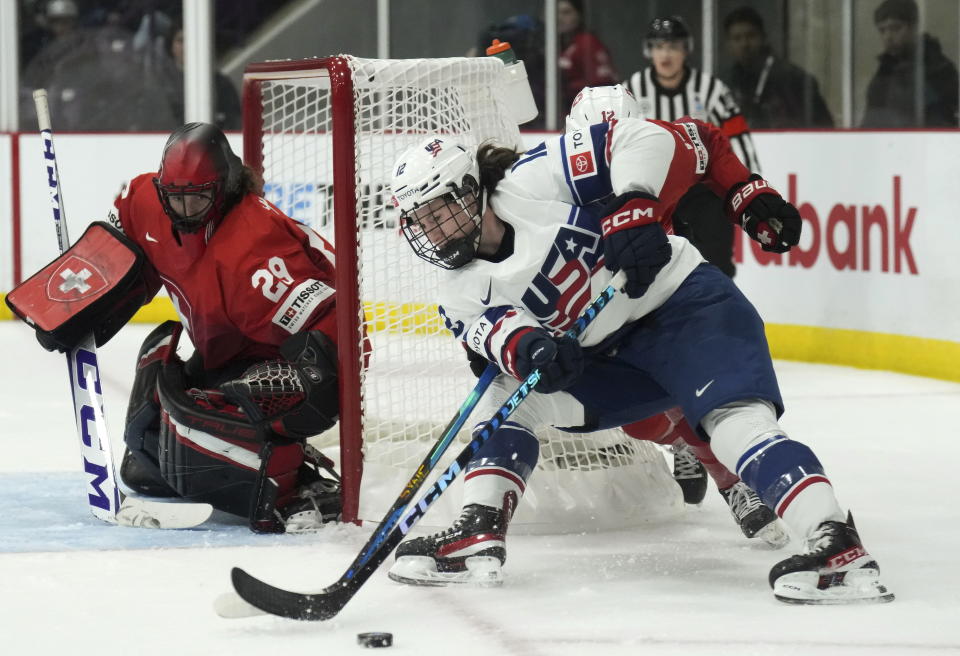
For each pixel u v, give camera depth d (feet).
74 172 95.61
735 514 36.04
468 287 31.68
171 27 100.94
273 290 37.91
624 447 39.68
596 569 33.22
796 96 87.86
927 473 46.01
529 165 31.58
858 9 83.76
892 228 72.43
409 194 30.09
